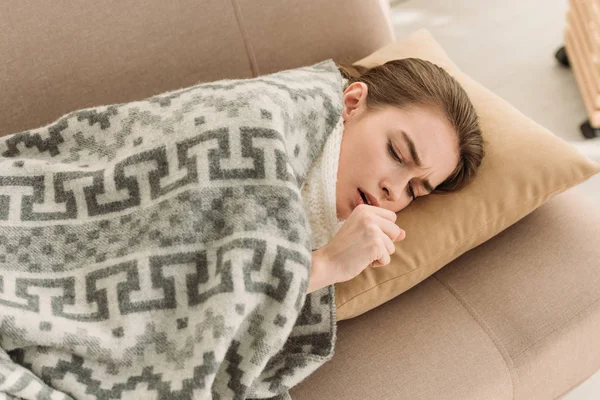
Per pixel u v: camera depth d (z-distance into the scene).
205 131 0.68
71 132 0.76
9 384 0.61
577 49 1.31
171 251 0.66
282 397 0.75
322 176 0.80
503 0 1.65
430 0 1.69
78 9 0.95
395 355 0.79
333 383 0.78
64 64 0.96
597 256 0.84
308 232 0.68
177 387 0.64
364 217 0.73
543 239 0.86
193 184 0.66
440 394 0.77
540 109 1.40
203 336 0.63
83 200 0.71
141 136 0.72
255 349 0.68
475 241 0.84
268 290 0.66
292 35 1.05
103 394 0.67
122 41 0.98
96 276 0.68
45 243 0.70
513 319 0.81
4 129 0.95
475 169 0.86
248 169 0.67
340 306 0.80
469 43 1.56
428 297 0.85
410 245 0.82
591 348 0.85
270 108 0.70
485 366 0.78
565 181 0.83
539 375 0.81
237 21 1.02
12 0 0.92
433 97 0.84
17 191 0.71
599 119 1.28
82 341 0.66
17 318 0.64
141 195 0.70
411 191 0.84
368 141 0.81
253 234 0.64
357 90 0.87
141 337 0.67
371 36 1.10
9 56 0.93
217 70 1.04
